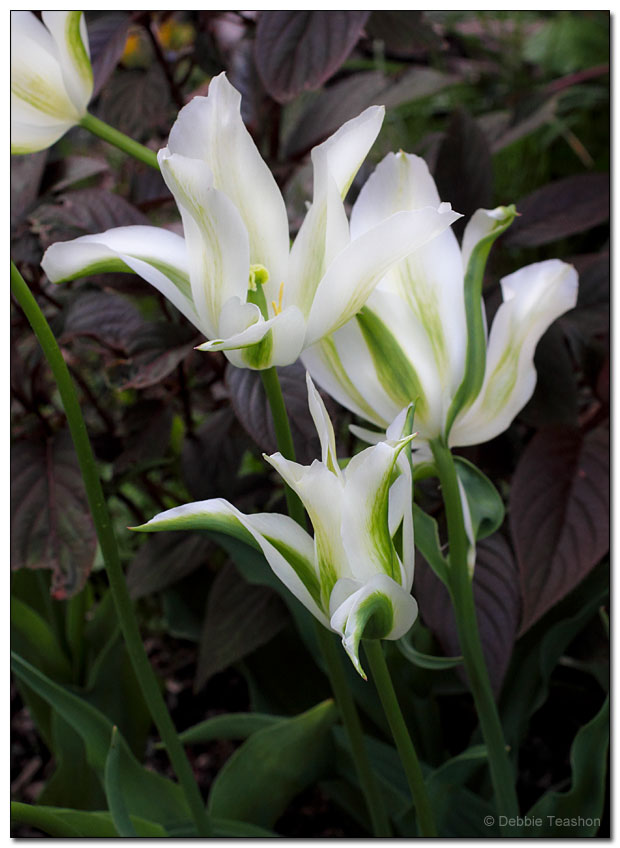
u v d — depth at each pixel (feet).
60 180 1.97
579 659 1.92
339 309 1.22
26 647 2.03
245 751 1.73
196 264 1.23
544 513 1.68
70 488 1.81
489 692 1.45
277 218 1.24
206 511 1.20
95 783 1.97
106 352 1.90
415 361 1.33
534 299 1.37
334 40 1.72
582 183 2.03
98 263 1.29
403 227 1.18
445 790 1.65
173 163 1.17
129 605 1.49
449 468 1.36
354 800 1.89
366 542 1.17
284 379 1.66
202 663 1.95
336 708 1.76
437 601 1.74
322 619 1.23
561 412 1.79
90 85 1.45
